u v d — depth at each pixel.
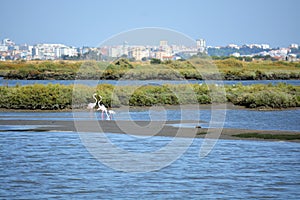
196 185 46.12
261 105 105.69
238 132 71.94
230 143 64.75
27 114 95.56
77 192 44.16
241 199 41.88
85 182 47.41
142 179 48.34
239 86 127.81
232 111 101.00
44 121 85.44
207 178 48.38
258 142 65.06
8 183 47.06
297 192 43.69
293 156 57.03
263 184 46.19
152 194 43.44
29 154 59.78
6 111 100.31
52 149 62.72
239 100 110.38
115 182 47.44
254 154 58.22
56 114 95.62
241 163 54.16
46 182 47.34
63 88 103.12
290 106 105.75
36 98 101.75
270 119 86.88
